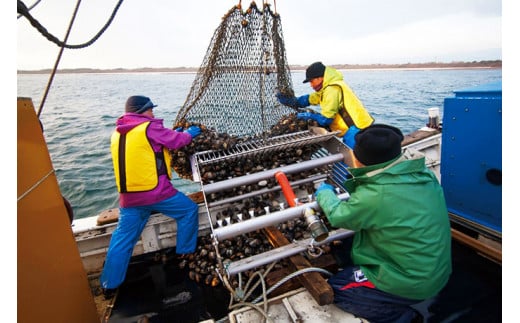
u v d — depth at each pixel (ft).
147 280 9.88
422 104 93.86
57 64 6.40
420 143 14.51
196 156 10.23
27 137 5.13
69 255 6.35
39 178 5.40
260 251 9.07
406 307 6.06
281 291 7.23
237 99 11.15
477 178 7.80
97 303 9.20
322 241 7.20
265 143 10.44
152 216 10.55
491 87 7.57
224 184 8.55
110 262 9.10
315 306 6.30
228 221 8.20
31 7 6.29
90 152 54.65
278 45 11.32
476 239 8.29
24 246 4.74
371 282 6.00
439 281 5.54
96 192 38.60
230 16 10.08
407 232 5.32
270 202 10.46
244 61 10.68
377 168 5.54
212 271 9.44
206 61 11.01
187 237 9.97
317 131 10.88
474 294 7.38
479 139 7.50
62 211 6.23
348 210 5.75
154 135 9.00
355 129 10.96
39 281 5.08
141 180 9.00
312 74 11.73
